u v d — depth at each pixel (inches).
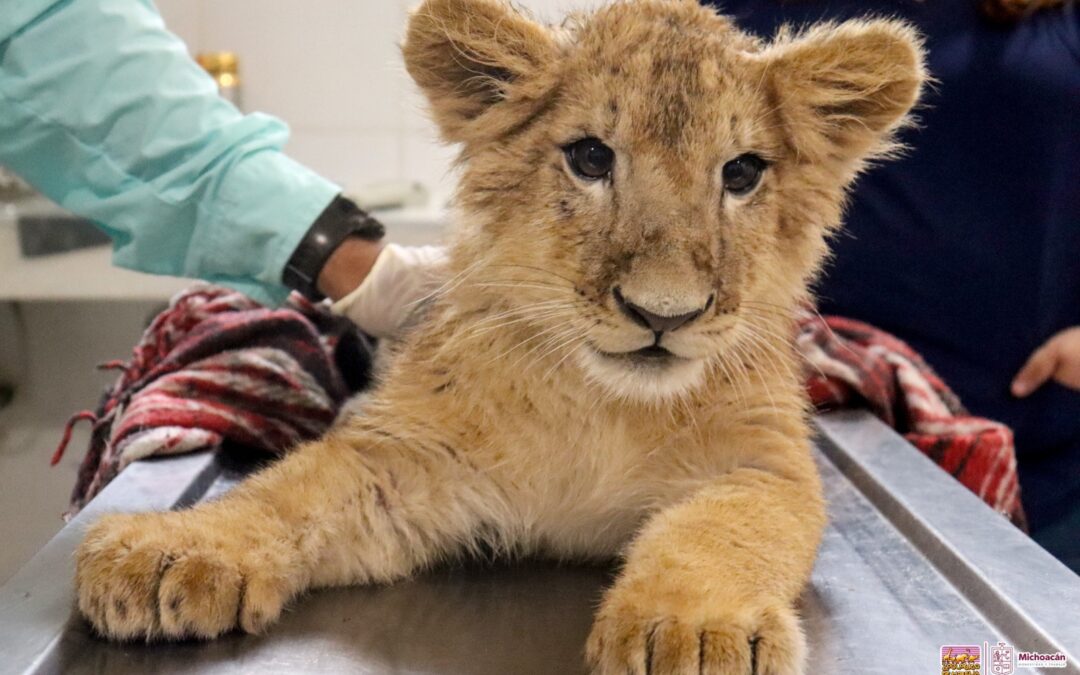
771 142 57.9
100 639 45.4
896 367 87.7
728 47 58.6
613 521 60.4
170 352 78.0
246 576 47.2
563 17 68.3
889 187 101.3
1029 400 103.4
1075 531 97.9
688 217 53.8
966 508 59.5
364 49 142.9
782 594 48.7
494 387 57.2
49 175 68.4
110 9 64.8
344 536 53.9
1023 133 97.8
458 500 58.2
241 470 65.8
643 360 55.2
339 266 67.1
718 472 59.2
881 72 59.5
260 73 144.2
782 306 61.8
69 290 123.0
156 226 67.3
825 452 72.4
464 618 49.9
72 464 134.3
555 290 56.6
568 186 56.6
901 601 50.5
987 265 101.2
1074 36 98.9
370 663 44.5
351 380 81.0
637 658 41.9
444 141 62.2
